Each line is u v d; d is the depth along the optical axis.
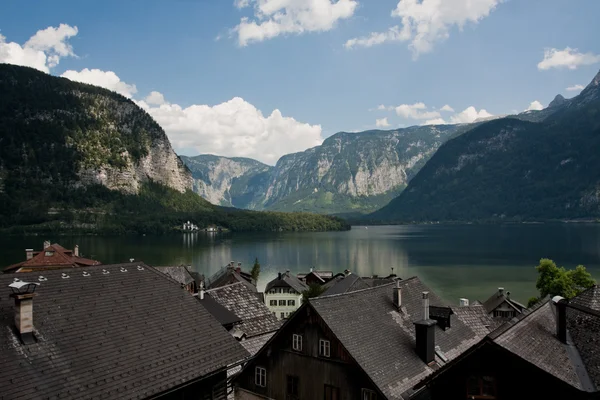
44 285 23.67
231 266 119.50
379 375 27.64
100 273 26.50
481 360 21.39
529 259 189.88
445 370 22.44
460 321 39.25
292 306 110.06
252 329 49.97
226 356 25.22
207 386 24.44
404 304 36.75
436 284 135.38
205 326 26.59
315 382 30.58
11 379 18.30
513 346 20.41
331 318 30.41
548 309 24.97
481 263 181.88
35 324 21.22
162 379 21.89
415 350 31.64
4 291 22.28
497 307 71.50
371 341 30.36
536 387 19.80
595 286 27.59
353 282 71.06
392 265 181.88
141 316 24.95
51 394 18.61
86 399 19.16
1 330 20.00
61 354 20.52
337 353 29.45
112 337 22.73
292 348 32.22
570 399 18.88
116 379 20.69
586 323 22.55
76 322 22.53
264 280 148.00
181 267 94.56
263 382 34.12
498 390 20.94
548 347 21.06
